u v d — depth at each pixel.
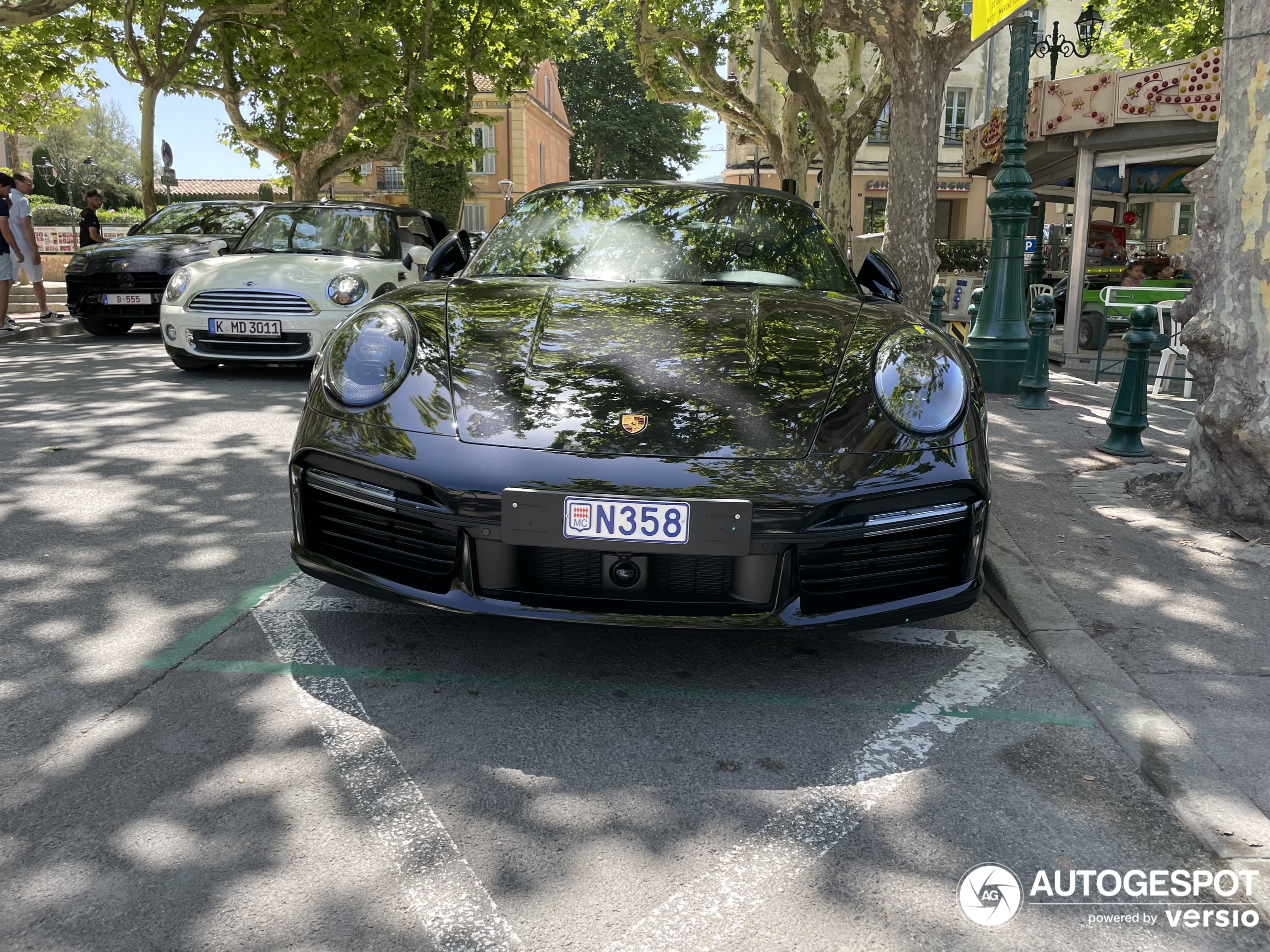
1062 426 6.30
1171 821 2.07
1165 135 9.80
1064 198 14.66
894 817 2.05
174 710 2.40
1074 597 3.31
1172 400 7.73
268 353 7.34
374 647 2.81
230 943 1.61
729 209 3.97
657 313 3.06
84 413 6.18
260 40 18.50
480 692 2.55
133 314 10.32
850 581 2.50
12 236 10.62
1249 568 3.62
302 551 2.69
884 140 31.97
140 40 18.30
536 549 2.46
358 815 1.99
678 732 2.38
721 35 19.88
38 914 1.66
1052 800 2.14
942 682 2.73
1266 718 2.52
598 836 1.95
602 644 2.89
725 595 2.45
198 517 4.04
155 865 1.80
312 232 8.57
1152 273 12.17
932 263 9.18
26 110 22.14
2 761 2.14
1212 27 17.11
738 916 1.73
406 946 1.62
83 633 2.85
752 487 2.36
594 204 4.00
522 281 3.44
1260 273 3.98
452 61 20.19
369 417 2.57
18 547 3.61
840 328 3.00
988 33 7.60
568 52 21.06
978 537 2.58
